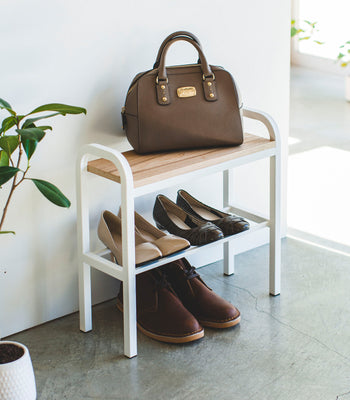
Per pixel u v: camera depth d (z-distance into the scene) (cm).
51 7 193
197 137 202
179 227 215
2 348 178
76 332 212
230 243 243
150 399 179
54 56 198
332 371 190
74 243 218
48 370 192
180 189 238
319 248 270
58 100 202
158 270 213
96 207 220
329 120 438
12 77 192
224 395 180
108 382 187
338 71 553
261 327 213
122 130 219
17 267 208
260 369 191
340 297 231
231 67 242
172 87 199
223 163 202
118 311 224
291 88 519
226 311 210
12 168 161
